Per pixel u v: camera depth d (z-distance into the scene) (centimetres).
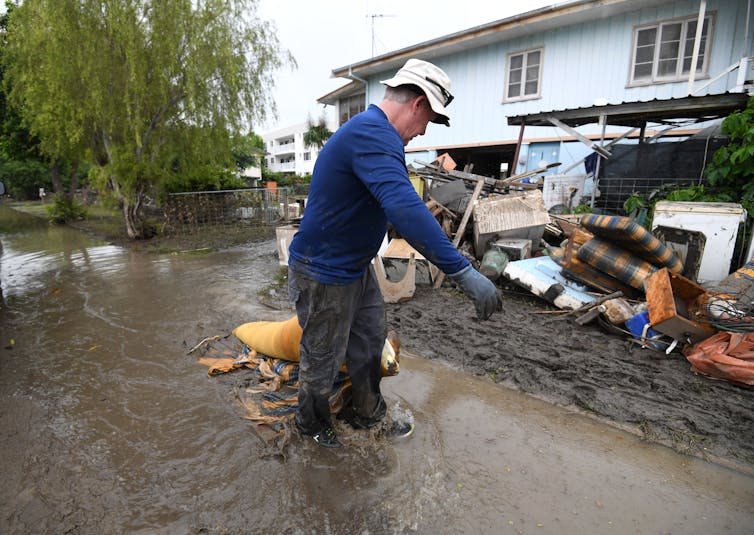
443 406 273
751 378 276
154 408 275
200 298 542
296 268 192
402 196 151
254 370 324
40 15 959
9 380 319
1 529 178
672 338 340
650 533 173
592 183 831
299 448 229
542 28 1078
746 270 385
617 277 410
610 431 244
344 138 166
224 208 1308
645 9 951
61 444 238
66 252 964
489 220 554
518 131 1180
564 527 176
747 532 173
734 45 874
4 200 3556
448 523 179
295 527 178
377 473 209
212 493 199
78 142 1148
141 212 1202
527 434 242
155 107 1098
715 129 750
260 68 1190
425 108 182
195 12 1050
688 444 228
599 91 1038
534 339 373
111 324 446
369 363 219
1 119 1711
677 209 452
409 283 484
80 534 175
